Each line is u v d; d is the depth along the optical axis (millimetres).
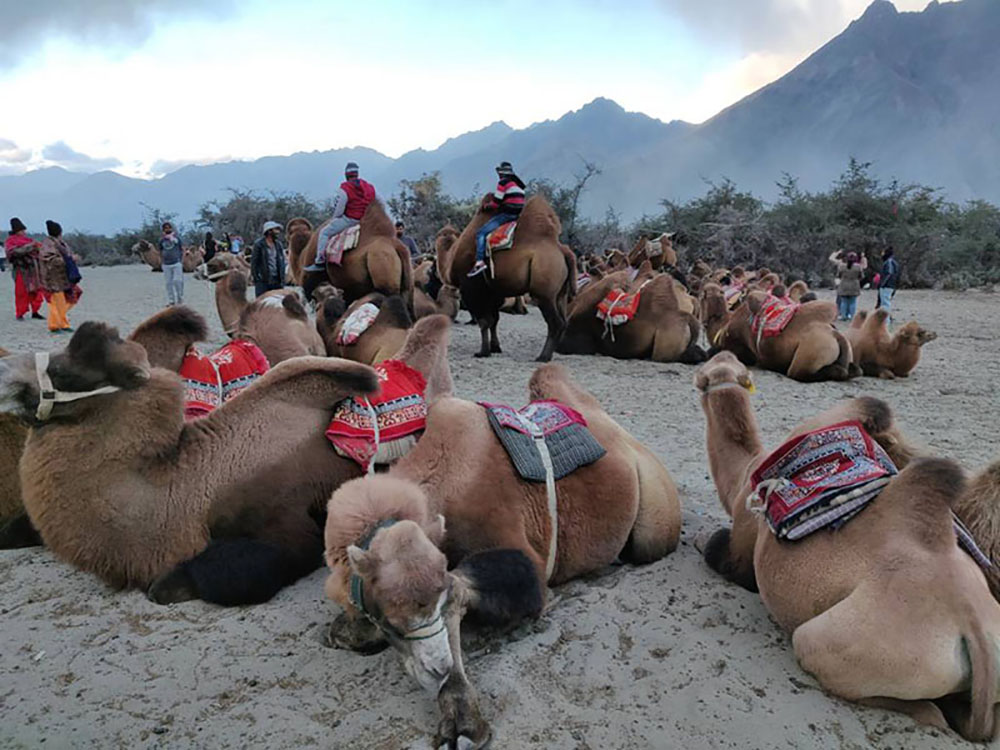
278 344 7141
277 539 4512
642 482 4816
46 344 13430
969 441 8078
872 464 3768
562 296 12648
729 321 12969
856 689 3389
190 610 4301
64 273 15047
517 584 3781
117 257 51688
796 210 38406
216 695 3637
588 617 4250
